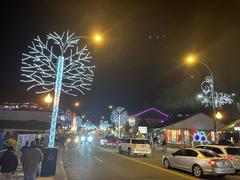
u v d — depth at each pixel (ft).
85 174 48.49
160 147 142.41
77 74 63.62
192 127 137.90
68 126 271.08
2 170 30.71
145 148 87.40
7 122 126.93
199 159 49.85
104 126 442.09
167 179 44.93
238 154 55.62
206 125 137.80
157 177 46.60
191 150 53.26
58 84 53.88
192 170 50.72
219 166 47.80
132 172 51.67
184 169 52.70
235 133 121.49
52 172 45.29
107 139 136.67
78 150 108.06
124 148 93.30
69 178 44.21
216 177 50.19
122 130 245.45
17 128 124.16
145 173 50.83
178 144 138.31
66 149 107.14
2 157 30.99
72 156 81.76
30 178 32.73
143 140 90.48
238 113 165.99
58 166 57.47
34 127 126.00
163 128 141.38
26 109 145.69
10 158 30.96
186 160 52.47
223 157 52.39
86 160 71.67
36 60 59.88
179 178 46.34
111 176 46.62
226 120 157.28
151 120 193.26
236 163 54.03
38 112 139.33
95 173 49.78
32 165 32.73
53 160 45.60
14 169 31.01
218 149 56.95
